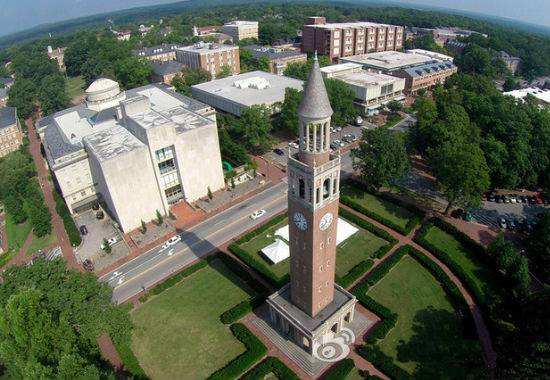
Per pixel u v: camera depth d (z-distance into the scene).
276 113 163.25
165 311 81.44
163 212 114.81
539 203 113.56
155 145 105.06
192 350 72.56
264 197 120.50
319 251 63.25
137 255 99.50
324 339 71.69
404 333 73.44
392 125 169.88
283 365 67.62
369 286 83.94
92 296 69.56
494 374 62.25
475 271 87.44
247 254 95.19
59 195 129.00
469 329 72.06
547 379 52.81
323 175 55.97
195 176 117.00
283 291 76.62
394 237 99.56
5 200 122.00
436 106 148.75
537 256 85.81
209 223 109.94
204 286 87.62
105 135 114.31
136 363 69.75
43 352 58.09
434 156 114.06
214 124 115.19
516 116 128.75
